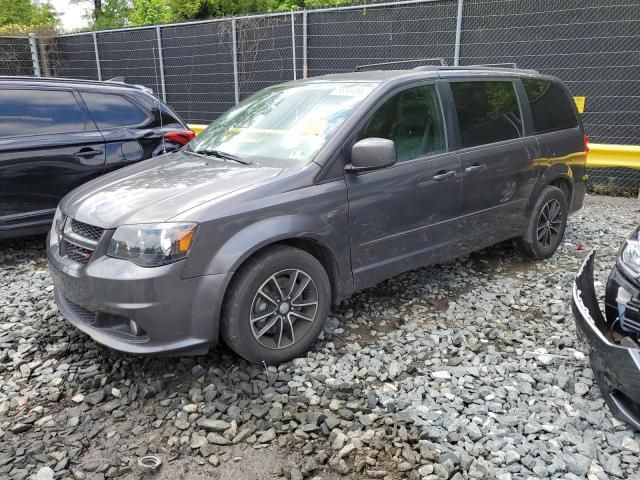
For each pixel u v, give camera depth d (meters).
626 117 8.11
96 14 28.41
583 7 7.95
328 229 3.44
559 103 5.30
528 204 4.95
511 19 8.42
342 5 9.63
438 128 4.14
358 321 4.01
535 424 2.79
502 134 4.62
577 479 2.42
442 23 8.91
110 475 2.49
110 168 5.68
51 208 5.41
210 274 3.00
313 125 3.73
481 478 2.43
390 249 3.87
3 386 3.20
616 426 2.78
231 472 2.51
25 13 25.61
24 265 5.26
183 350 3.04
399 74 4.06
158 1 18.62
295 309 3.40
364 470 2.51
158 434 2.77
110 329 3.11
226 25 10.88
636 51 7.80
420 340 3.70
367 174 3.65
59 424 2.86
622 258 2.93
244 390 3.07
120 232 3.02
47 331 3.83
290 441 2.70
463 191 4.24
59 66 13.66
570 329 3.86
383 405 2.96
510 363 3.41
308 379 3.23
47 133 5.33
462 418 2.85
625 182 8.44
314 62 10.18
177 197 3.17
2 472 2.50
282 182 3.30
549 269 5.10
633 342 2.79
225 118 4.58
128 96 5.97
